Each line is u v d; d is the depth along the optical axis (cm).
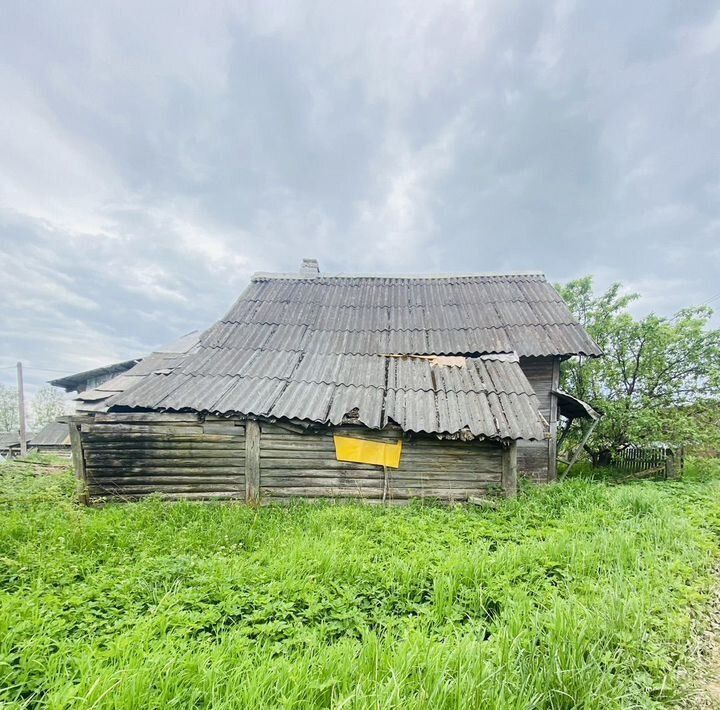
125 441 761
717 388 1229
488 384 870
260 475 770
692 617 353
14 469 934
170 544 493
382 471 772
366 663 251
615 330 1348
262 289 1358
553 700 239
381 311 1248
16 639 272
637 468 1261
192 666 242
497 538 550
